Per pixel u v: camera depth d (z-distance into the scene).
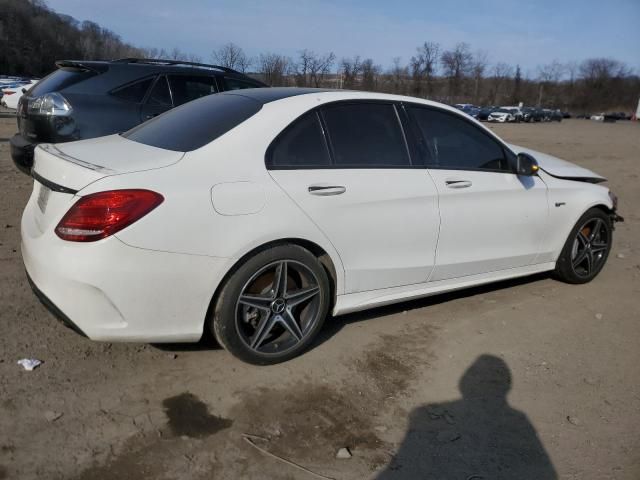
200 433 2.64
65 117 5.37
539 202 4.37
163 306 2.78
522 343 3.78
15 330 3.42
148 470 2.38
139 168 2.78
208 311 3.01
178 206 2.73
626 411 3.06
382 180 3.48
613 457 2.67
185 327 2.89
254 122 3.16
